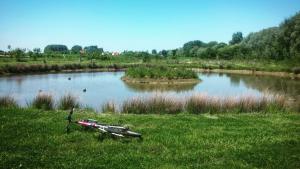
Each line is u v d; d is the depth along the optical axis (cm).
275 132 1234
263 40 9219
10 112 1427
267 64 7481
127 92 3266
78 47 15188
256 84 4397
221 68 7850
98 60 8769
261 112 1767
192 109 1738
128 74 4803
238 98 1898
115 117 1423
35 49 9106
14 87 3466
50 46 15112
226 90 3634
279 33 7788
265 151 1005
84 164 859
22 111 1460
